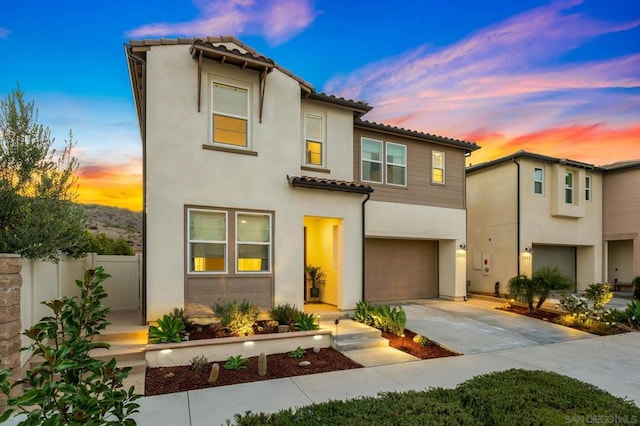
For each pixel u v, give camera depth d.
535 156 16.66
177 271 8.39
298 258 9.90
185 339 7.18
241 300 9.05
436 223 14.32
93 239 12.82
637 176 18.53
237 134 9.44
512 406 3.67
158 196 8.32
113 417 4.47
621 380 6.38
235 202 9.14
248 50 9.73
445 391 4.25
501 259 17.17
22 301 5.66
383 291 14.17
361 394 5.48
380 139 13.31
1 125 6.05
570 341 9.22
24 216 5.95
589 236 19.09
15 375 4.84
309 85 10.41
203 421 4.55
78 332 2.81
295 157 10.08
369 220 12.81
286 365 6.88
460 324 10.55
